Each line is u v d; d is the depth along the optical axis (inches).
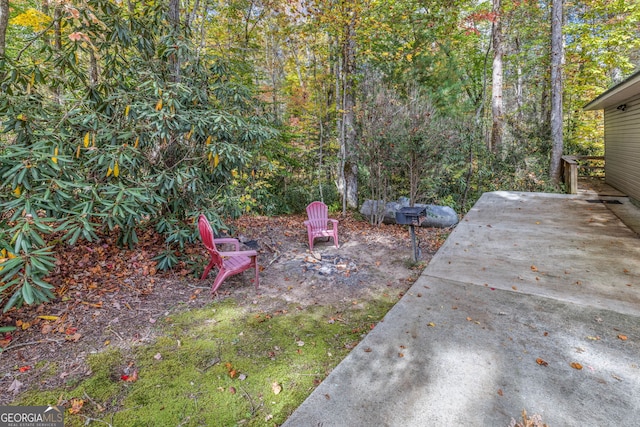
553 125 336.2
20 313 103.0
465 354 89.3
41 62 149.9
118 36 152.7
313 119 372.2
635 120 236.4
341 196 341.1
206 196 169.3
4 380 77.8
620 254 148.9
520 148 349.7
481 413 68.9
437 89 336.2
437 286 132.6
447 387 76.9
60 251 142.7
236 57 302.4
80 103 138.1
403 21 346.9
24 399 73.0
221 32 321.7
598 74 411.5
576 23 415.2
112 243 159.2
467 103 374.9
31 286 89.5
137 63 166.2
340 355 95.5
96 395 76.0
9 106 123.3
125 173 138.0
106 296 119.7
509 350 90.3
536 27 450.6
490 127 409.1
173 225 153.5
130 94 146.3
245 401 76.9
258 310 122.3
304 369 89.0
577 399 71.8
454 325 104.0
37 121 131.6
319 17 279.6
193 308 120.5
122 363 87.7
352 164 326.3
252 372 87.2
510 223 207.0
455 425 66.1
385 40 336.8
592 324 100.6
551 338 95.0
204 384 82.0
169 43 162.9
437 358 88.0
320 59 346.3
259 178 317.7
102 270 137.0
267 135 175.2
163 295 127.3
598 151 436.1
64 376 81.0
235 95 184.7
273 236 223.1
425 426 66.2
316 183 366.9
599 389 74.5
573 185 277.7
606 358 85.2
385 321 107.8
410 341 96.3
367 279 154.9
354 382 79.8
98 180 133.0
